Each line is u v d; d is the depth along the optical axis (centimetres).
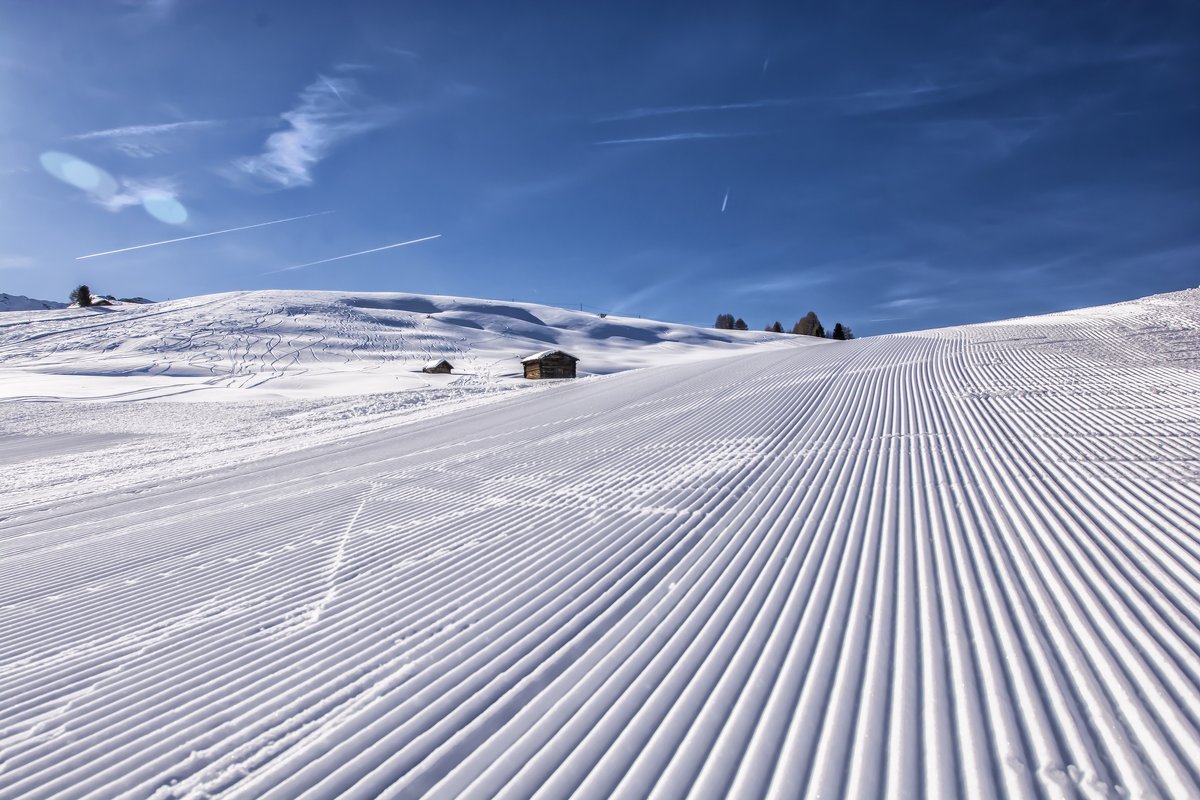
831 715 272
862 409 1109
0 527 1023
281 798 255
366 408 2661
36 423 2656
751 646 338
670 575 452
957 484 611
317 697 334
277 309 7475
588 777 248
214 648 412
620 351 7975
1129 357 1451
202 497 1071
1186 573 378
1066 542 441
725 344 9281
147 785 272
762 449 869
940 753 242
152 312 7088
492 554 545
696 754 255
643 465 859
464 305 9812
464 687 328
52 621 504
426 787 252
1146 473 592
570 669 334
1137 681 275
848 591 395
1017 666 296
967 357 1673
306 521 765
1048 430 809
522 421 1603
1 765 298
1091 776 221
